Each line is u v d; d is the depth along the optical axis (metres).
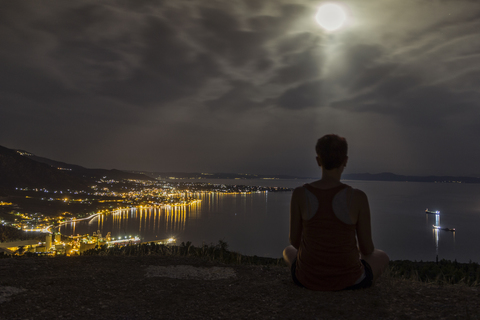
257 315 2.52
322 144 2.62
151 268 4.38
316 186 2.70
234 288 3.38
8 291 3.19
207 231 89.88
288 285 3.27
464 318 2.36
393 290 3.05
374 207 147.50
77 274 3.94
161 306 2.84
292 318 2.42
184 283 3.64
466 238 76.50
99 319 2.52
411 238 76.50
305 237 2.80
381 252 3.06
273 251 56.59
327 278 2.78
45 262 4.59
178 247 6.71
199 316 2.57
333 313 2.47
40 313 2.64
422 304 2.68
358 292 2.88
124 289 3.36
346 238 2.65
